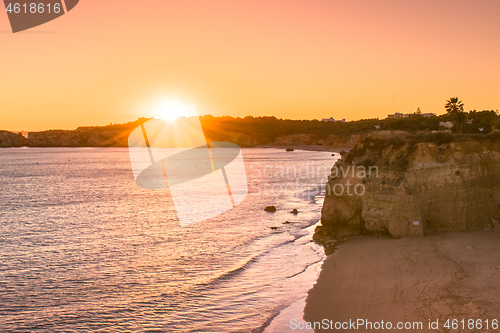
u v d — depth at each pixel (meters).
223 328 17.23
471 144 28.56
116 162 156.38
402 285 19.38
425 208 28.05
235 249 29.66
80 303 20.28
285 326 17.06
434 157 28.02
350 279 21.41
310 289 20.86
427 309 16.47
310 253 27.53
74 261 27.34
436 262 21.77
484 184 28.34
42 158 184.50
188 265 26.08
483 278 18.83
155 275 24.22
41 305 20.08
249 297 20.42
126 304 20.00
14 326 17.97
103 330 17.48
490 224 28.25
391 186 27.86
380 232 28.73
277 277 23.17
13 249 30.55
